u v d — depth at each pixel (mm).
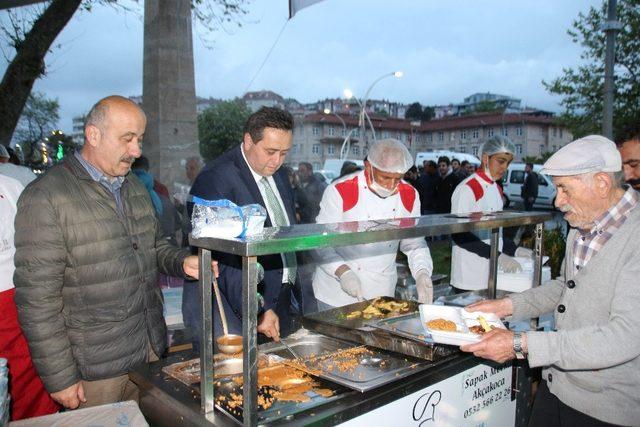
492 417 2137
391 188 2725
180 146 4059
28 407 2252
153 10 3949
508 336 1691
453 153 21594
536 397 2020
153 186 3812
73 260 1826
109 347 1899
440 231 1904
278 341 2074
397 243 2920
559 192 1747
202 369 1419
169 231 4023
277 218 2506
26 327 1743
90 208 1860
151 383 1632
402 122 54188
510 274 2920
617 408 1668
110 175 1923
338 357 1876
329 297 2895
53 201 1782
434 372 1748
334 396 1516
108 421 1509
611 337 1552
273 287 2355
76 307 1854
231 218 1367
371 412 1537
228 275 2070
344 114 50125
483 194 3361
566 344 1608
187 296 2299
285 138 2236
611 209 1687
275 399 1493
